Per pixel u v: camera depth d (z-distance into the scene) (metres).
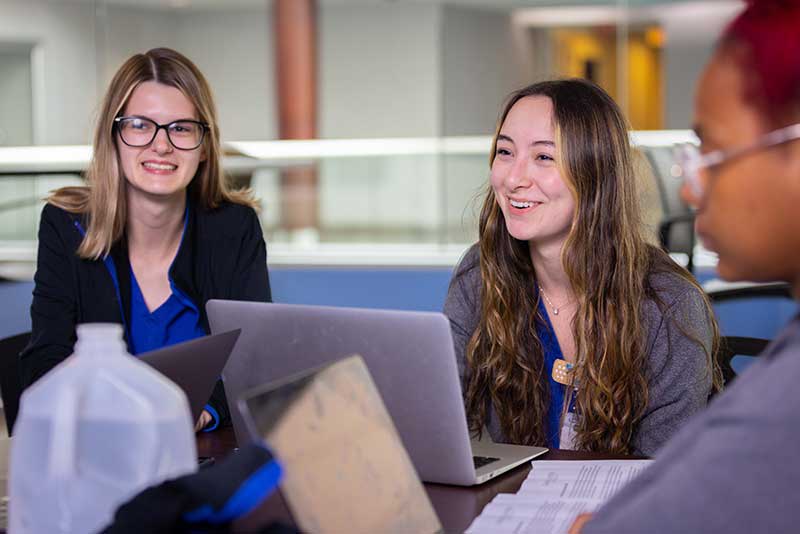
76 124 9.68
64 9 9.57
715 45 0.76
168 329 2.01
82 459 0.82
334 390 1.01
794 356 0.71
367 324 1.22
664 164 4.40
